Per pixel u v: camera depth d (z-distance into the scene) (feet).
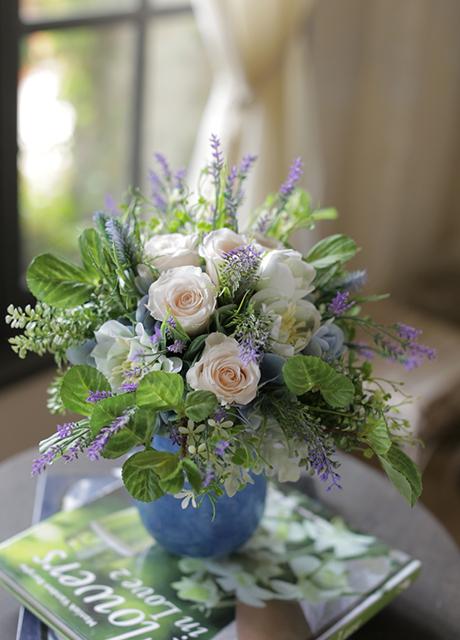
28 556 4.22
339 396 3.62
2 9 6.52
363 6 9.53
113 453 3.53
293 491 4.81
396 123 10.09
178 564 4.25
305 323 3.77
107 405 3.53
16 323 3.81
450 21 10.10
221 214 3.96
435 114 10.69
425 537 4.63
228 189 3.94
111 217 3.85
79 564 4.21
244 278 3.64
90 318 3.87
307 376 3.56
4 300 7.77
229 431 3.58
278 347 3.63
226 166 4.02
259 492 4.12
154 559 4.28
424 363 8.38
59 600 4.01
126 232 3.75
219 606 4.04
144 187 9.14
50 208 8.20
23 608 4.13
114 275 3.81
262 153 7.59
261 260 3.68
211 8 6.86
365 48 9.79
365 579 4.20
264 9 7.01
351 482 4.99
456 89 10.82
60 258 3.89
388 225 10.75
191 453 3.54
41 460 3.56
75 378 3.64
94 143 8.38
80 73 7.84
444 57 10.31
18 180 7.45
